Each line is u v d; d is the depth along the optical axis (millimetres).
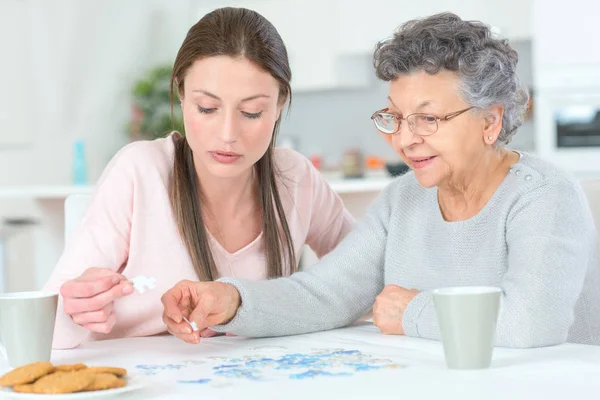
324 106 7359
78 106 6477
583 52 5750
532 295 1459
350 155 6305
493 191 1694
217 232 1937
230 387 1172
